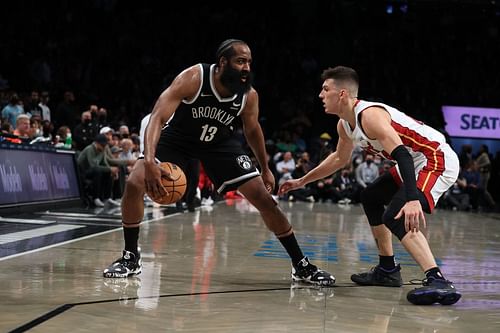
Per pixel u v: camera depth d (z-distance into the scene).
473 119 18.14
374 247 5.50
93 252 4.39
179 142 3.52
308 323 2.50
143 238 5.44
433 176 3.17
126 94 16.34
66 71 15.51
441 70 19.64
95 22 17.86
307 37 20.27
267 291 3.21
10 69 14.69
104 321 2.41
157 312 2.60
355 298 3.12
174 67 18.69
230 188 3.58
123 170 10.07
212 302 2.86
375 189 3.49
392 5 19.58
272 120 18.88
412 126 3.22
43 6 16.92
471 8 19.05
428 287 2.99
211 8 20.88
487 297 3.26
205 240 5.49
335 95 3.27
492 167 17.94
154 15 19.61
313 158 16.25
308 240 5.92
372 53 19.94
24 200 7.39
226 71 3.27
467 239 6.78
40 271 3.52
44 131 9.90
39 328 2.27
